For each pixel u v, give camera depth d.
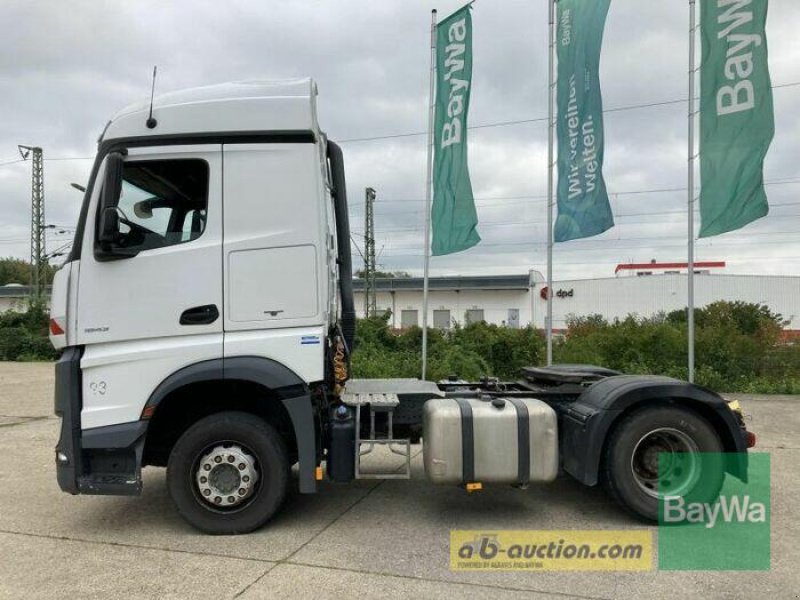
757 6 8.18
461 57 11.34
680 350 15.58
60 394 4.49
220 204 4.61
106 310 4.52
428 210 11.98
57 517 5.14
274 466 4.61
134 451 4.50
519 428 4.71
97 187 4.57
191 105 4.66
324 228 4.68
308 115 4.66
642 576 3.92
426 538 4.58
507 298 59.47
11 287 54.28
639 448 4.95
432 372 14.77
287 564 4.10
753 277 63.03
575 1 10.33
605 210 10.03
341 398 5.11
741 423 4.93
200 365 4.50
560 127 10.58
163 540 4.57
